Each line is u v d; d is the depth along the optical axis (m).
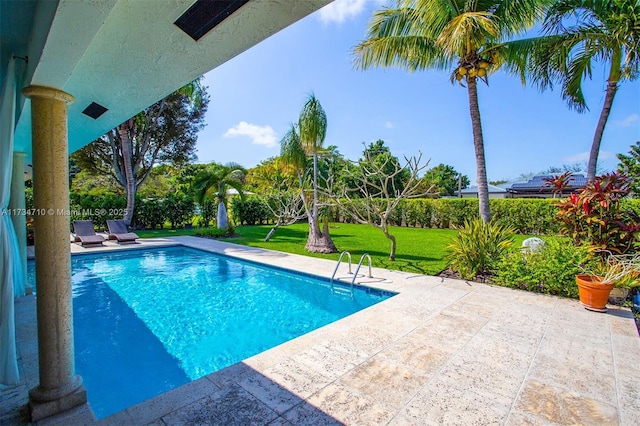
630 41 7.41
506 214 15.93
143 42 2.27
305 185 12.30
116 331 5.05
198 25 2.09
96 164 17.27
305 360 3.40
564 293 5.63
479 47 7.57
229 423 2.42
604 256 5.62
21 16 2.24
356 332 4.13
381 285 6.45
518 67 8.11
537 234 15.06
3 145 2.69
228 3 1.87
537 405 2.65
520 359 3.42
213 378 3.05
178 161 19.27
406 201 19.03
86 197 16.02
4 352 2.75
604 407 2.62
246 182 20.31
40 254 2.46
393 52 8.33
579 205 6.00
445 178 40.53
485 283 6.50
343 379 3.04
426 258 9.34
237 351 4.45
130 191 15.84
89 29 1.77
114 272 8.81
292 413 2.54
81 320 5.47
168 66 2.65
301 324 5.37
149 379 3.73
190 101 17.69
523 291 5.93
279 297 6.69
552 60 7.86
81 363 4.07
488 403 2.68
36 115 2.40
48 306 2.50
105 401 3.29
